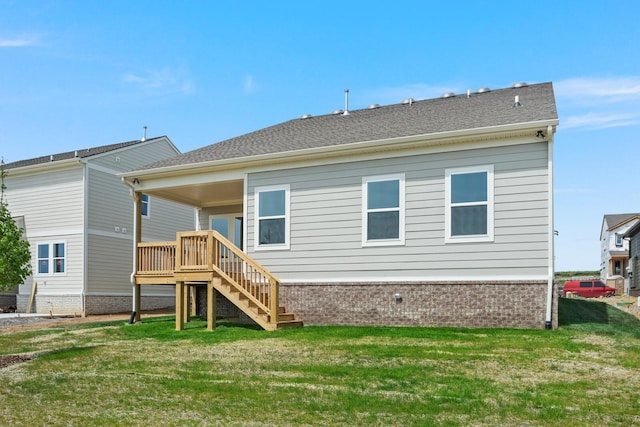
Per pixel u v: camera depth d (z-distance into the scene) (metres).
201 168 14.85
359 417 5.39
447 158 12.24
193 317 15.91
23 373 7.88
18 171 23.33
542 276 11.18
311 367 7.89
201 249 13.30
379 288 12.66
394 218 12.71
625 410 5.66
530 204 11.36
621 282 40.25
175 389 6.61
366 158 13.11
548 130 11.02
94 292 22.08
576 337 10.06
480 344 9.55
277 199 14.12
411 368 7.75
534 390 6.51
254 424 5.18
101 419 5.34
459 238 11.97
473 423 5.20
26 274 19.41
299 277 13.64
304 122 18.27
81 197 22.09
